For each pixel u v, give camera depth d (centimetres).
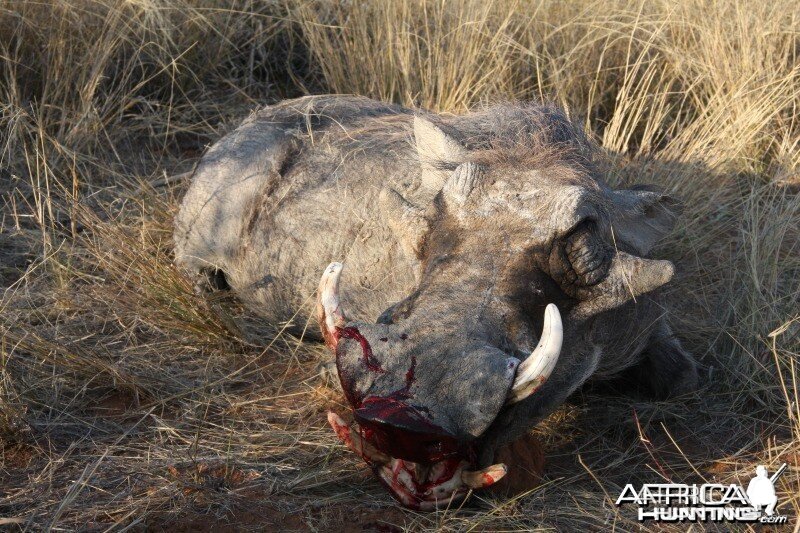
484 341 298
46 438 384
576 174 352
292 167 462
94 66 625
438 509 329
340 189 442
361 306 427
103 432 393
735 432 406
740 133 583
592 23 642
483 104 503
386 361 293
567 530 336
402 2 654
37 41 641
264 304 474
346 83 666
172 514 338
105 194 577
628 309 373
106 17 648
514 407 326
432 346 295
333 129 472
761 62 630
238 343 465
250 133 486
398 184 426
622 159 562
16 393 396
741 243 526
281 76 721
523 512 339
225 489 353
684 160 568
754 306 445
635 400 432
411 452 290
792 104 628
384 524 332
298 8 685
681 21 641
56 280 495
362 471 364
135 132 658
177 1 680
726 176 569
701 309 488
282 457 376
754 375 429
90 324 469
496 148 367
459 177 338
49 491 349
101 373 424
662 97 597
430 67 614
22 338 424
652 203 387
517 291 315
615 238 366
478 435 286
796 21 652
